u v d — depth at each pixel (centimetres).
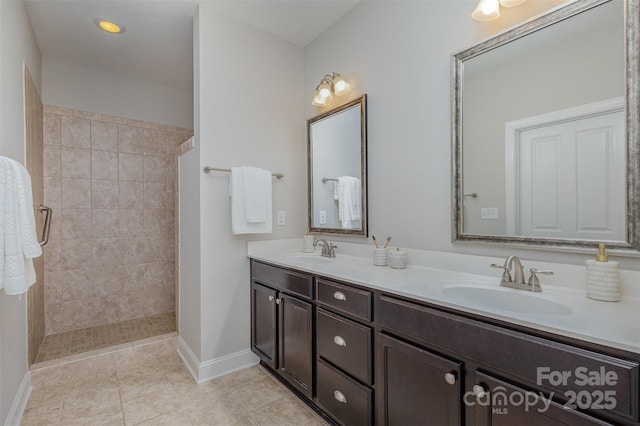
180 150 245
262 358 209
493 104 140
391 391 122
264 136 235
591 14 113
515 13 135
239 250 221
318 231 240
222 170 209
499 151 138
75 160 280
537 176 127
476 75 146
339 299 146
